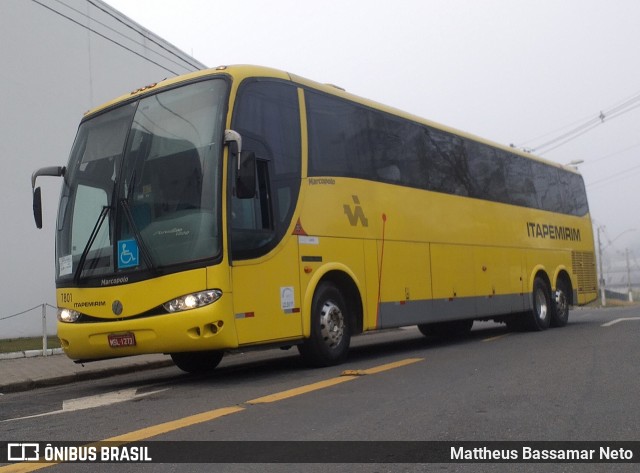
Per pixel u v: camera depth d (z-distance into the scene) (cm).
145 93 896
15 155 1605
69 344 859
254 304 812
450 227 1263
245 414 627
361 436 540
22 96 1633
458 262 1272
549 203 1692
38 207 939
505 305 1414
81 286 846
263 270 833
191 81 861
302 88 956
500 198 1461
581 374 819
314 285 912
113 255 825
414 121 1216
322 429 562
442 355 1076
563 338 1283
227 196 793
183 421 607
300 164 922
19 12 1636
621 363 898
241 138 797
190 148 821
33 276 1631
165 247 797
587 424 573
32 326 1617
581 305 1802
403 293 1104
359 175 1038
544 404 651
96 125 923
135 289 802
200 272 773
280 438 536
